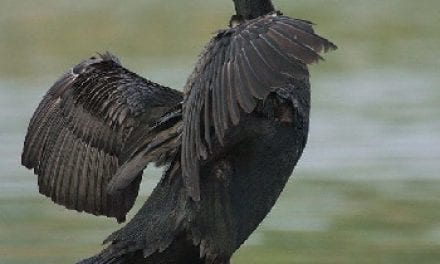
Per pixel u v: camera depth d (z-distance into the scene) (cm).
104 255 1009
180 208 1004
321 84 2508
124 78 1079
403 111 2284
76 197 1081
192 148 933
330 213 1766
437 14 2942
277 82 861
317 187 1889
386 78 2542
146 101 1062
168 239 1002
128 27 2916
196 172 935
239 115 895
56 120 1084
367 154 2036
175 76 2609
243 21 1031
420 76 2552
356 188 1875
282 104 1005
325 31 2898
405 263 1561
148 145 1030
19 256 1582
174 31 2886
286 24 880
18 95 2492
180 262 1017
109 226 1709
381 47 2778
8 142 2103
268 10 1117
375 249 1619
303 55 853
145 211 1020
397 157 2017
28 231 1691
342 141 2109
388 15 2961
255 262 1580
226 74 893
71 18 2938
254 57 877
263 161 1002
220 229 1003
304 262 1577
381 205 1792
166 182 1016
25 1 3017
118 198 1077
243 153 999
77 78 1084
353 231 1688
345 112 2292
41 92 2528
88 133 1074
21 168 1969
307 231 1695
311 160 2019
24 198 1834
